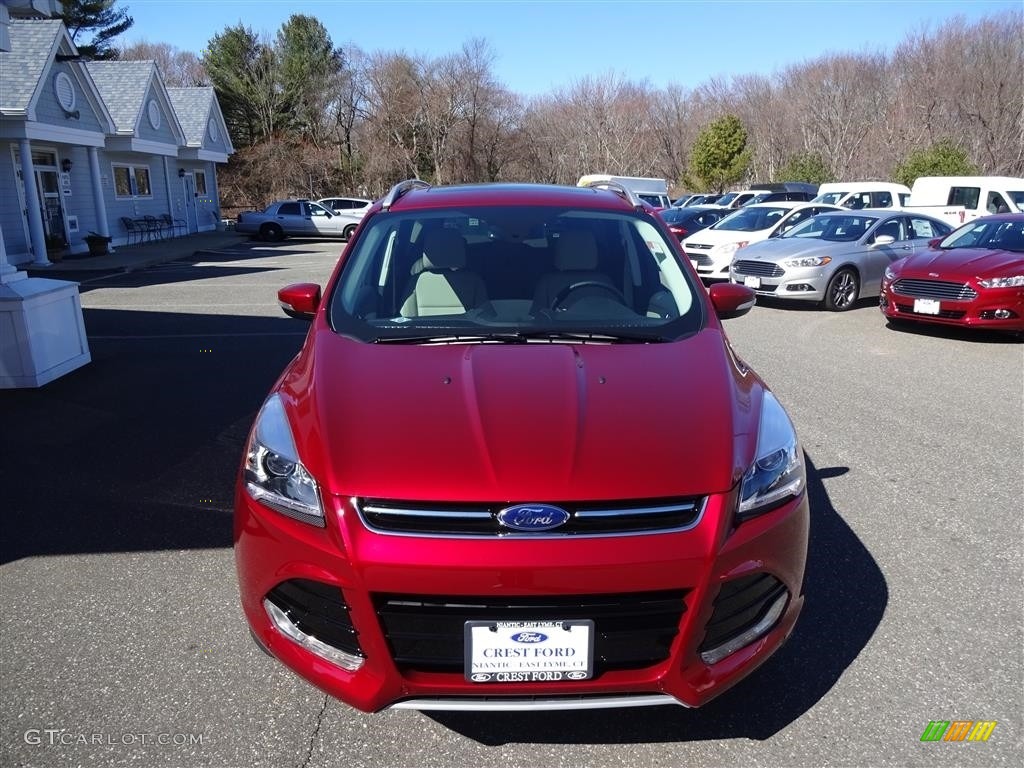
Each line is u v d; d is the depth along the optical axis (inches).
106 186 936.3
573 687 88.4
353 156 1979.6
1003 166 1689.2
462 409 101.3
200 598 134.9
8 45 325.7
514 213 152.7
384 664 88.2
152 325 412.2
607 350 118.6
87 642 121.9
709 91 2859.3
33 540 156.8
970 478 190.2
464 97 1980.8
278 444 101.7
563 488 88.5
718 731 102.7
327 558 88.9
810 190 1118.4
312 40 2076.8
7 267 276.1
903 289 384.5
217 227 1339.8
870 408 251.1
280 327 405.1
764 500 95.8
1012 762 96.9
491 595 86.0
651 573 86.5
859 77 2385.6
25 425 233.5
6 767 95.2
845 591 136.9
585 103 2608.3
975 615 129.3
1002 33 1935.3
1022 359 329.1
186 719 104.5
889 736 101.6
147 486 185.3
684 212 737.6
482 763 97.0
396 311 132.8
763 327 406.3
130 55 2677.2
